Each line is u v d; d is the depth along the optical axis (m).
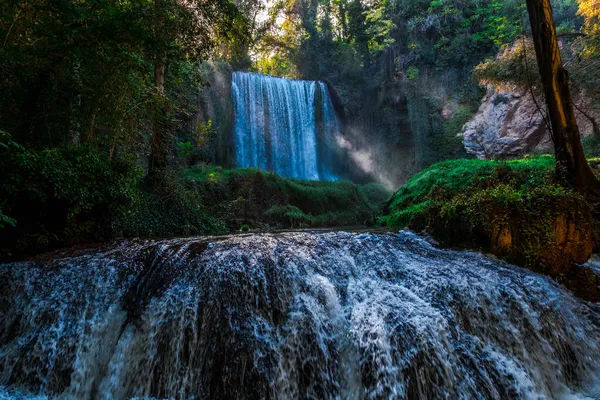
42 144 7.91
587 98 15.70
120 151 10.32
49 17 7.30
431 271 5.38
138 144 10.99
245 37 11.08
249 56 26.00
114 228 8.34
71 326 4.57
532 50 14.38
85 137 8.52
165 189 10.87
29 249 6.19
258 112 23.86
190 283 4.73
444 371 3.96
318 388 4.04
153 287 4.81
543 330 4.82
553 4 22.55
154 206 10.30
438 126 24.83
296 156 25.47
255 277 4.82
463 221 6.67
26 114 7.67
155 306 4.52
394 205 11.66
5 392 4.14
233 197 14.49
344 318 4.54
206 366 4.01
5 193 5.67
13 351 4.45
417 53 26.41
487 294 4.94
